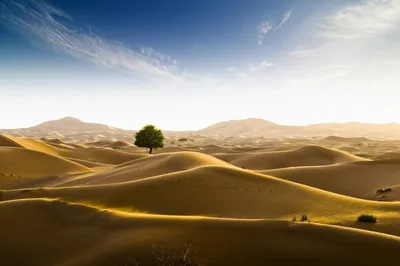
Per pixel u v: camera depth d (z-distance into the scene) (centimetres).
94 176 5322
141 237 1750
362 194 5316
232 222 1864
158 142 10500
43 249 1758
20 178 5881
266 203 3022
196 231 1783
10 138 10075
